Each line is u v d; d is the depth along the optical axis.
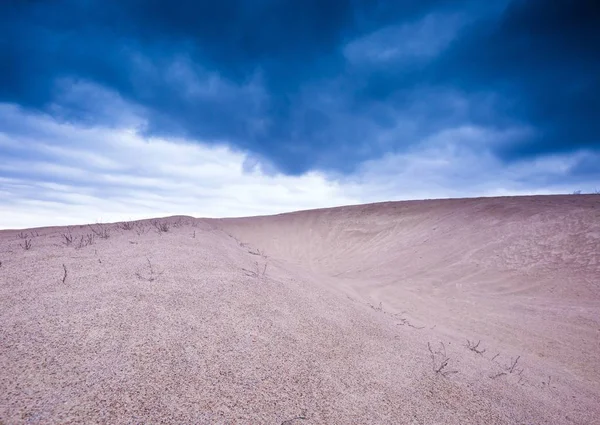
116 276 3.08
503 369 3.65
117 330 2.09
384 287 9.39
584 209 12.94
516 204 16.11
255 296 3.23
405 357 2.91
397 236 17.53
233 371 1.92
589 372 4.47
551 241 11.11
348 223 21.73
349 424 1.72
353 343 2.86
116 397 1.49
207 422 1.46
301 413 1.71
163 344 2.03
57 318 2.15
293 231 22.38
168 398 1.56
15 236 6.08
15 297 2.43
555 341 5.59
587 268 9.22
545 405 2.77
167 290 2.89
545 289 8.66
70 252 3.97
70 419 1.31
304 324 2.93
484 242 12.45
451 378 2.69
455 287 9.25
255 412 1.61
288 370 2.09
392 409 1.97
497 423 2.12
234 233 22.56
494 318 6.72
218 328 2.40
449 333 5.39
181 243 4.99
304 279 5.30
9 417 1.27
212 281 3.35
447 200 21.50
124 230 6.45
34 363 1.64
